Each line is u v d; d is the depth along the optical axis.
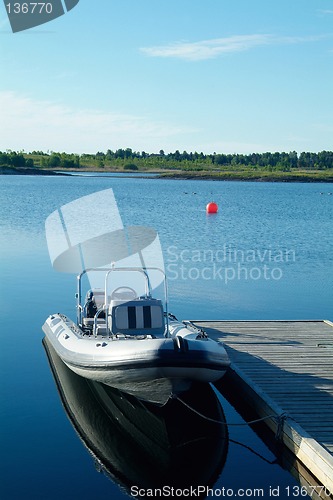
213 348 8.83
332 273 22.03
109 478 7.77
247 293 18.73
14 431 8.99
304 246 28.45
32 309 16.08
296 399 9.32
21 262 22.86
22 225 34.16
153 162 165.62
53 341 11.29
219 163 164.12
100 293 12.30
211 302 17.50
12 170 141.62
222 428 9.41
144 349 8.61
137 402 9.92
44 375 11.19
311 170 160.88
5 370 11.41
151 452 8.55
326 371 10.74
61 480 7.72
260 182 140.38
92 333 10.68
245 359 11.45
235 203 59.75
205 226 36.25
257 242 29.56
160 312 9.80
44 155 156.88
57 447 8.56
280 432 8.50
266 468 8.22
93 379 9.74
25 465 8.04
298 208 54.12
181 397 9.52
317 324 14.53
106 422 9.45
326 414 8.74
